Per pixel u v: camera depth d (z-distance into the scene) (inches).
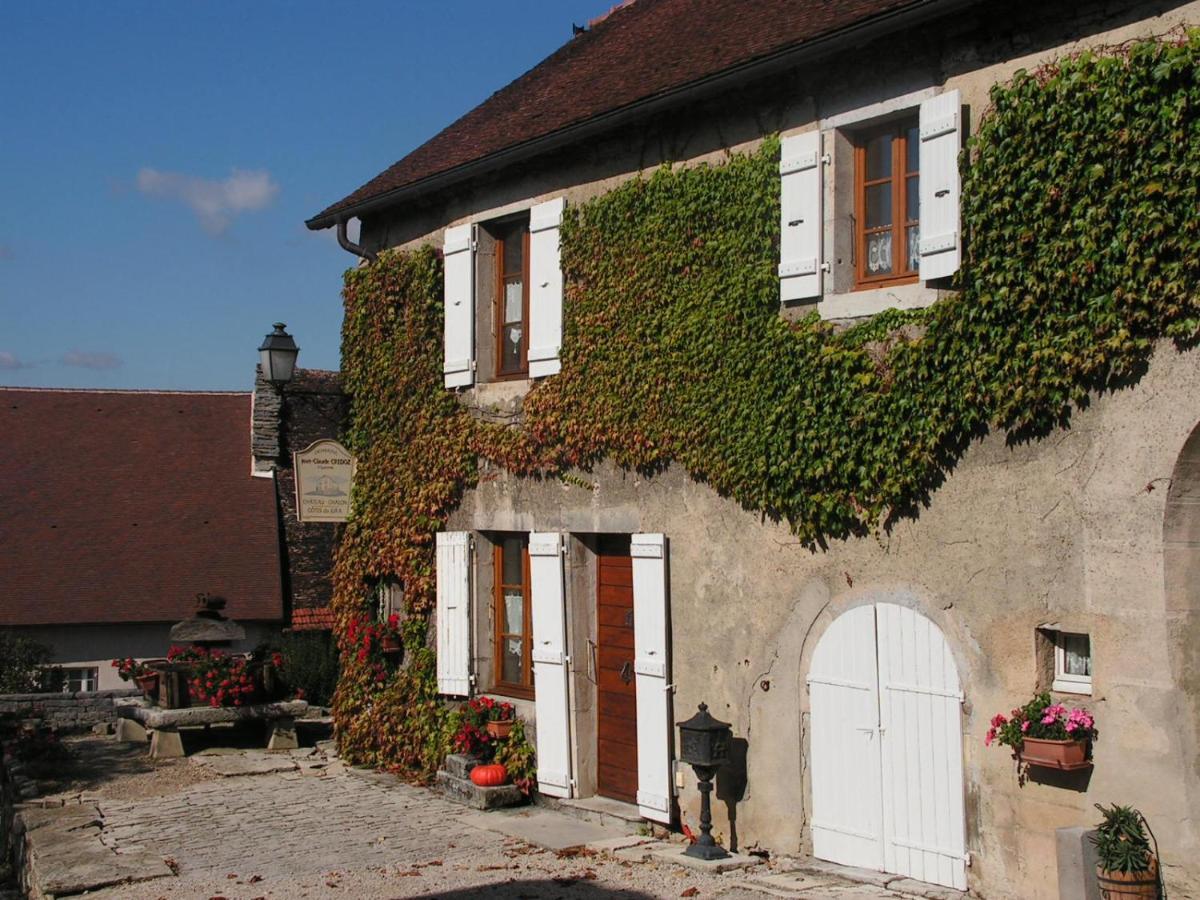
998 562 299.4
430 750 478.3
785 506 346.9
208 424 946.1
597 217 411.5
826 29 325.4
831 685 337.7
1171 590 269.6
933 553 313.6
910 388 314.8
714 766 351.3
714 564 372.5
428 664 490.0
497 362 472.7
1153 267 268.1
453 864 351.9
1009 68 300.5
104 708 618.2
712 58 378.9
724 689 368.8
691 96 370.0
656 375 386.3
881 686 324.8
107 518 853.2
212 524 864.9
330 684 699.4
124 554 829.8
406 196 494.0
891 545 323.3
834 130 340.8
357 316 532.1
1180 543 271.4
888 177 337.7
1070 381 283.3
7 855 464.8
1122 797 274.1
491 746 454.0
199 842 383.6
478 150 465.1
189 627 563.5
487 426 459.8
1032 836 290.2
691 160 383.6
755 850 358.6
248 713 541.0
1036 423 292.0
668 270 384.2
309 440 921.5
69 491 866.8
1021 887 291.7
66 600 791.7
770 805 354.6
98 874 340.2
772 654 354.6
